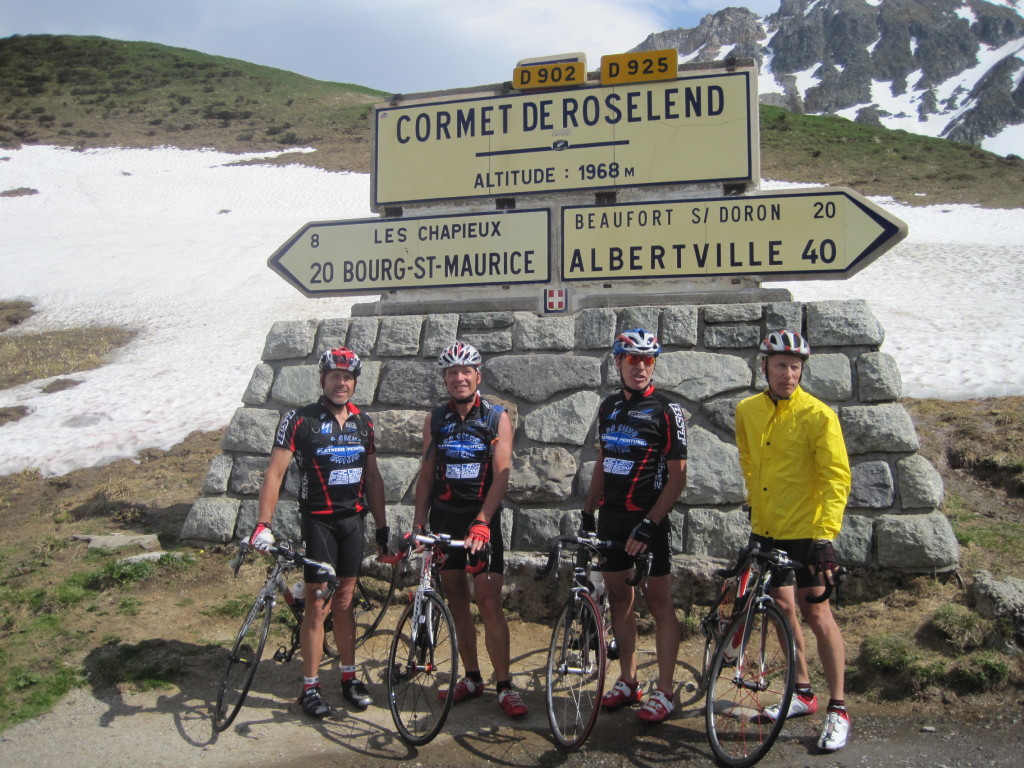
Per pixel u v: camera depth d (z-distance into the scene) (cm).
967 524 652
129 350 1736
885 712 455
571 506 641
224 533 704
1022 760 394
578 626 459
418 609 469
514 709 474
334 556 499
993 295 1720
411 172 749
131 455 1075
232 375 1454
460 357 488
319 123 5453
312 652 488
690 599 589
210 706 500
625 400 479
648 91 698
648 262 688
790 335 444
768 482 449
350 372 503
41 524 848
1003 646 477
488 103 732
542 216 712
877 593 571
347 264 758
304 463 497
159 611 616
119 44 7562
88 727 477
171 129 5188
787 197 663
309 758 442
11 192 3791
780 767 405
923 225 2772
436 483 504
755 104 678
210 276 2373
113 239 2909
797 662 456
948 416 902
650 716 452
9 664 540
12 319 2070
